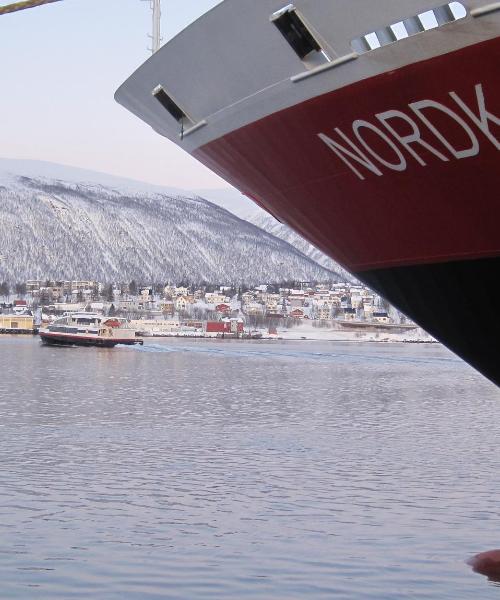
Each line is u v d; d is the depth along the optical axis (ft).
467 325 39.52
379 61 32.17
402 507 69.62
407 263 39.04
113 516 65.72
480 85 30.83
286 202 42.24
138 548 57.26
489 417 139.13
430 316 40.88
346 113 34.63
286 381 223.10
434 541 59.41
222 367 285.02
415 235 37.55
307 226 42.88
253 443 105.91
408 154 34.37
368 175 36.47
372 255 40.55
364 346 581.94
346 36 32.76
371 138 34.86
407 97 32.55
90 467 86.74
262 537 60.34
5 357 329.11
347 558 55.57
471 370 284.20
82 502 70.23
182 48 39.01
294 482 80.02
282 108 36.55
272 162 39.96
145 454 95.91
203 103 40.57
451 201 35.01
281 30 33.88
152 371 256.73
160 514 66.69
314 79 34.37
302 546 58.23
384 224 38.19
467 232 35.81
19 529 61.31
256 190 43.62
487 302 37.63
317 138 36.63
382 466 89.20
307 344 605.31
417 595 48.78
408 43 31.12
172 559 54.95
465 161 33.30
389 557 55.67
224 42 36.76
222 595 48.39
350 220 39.55
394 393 188.14
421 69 31.50
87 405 151.64
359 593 49.14
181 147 47.19
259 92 36.86
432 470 86.99
